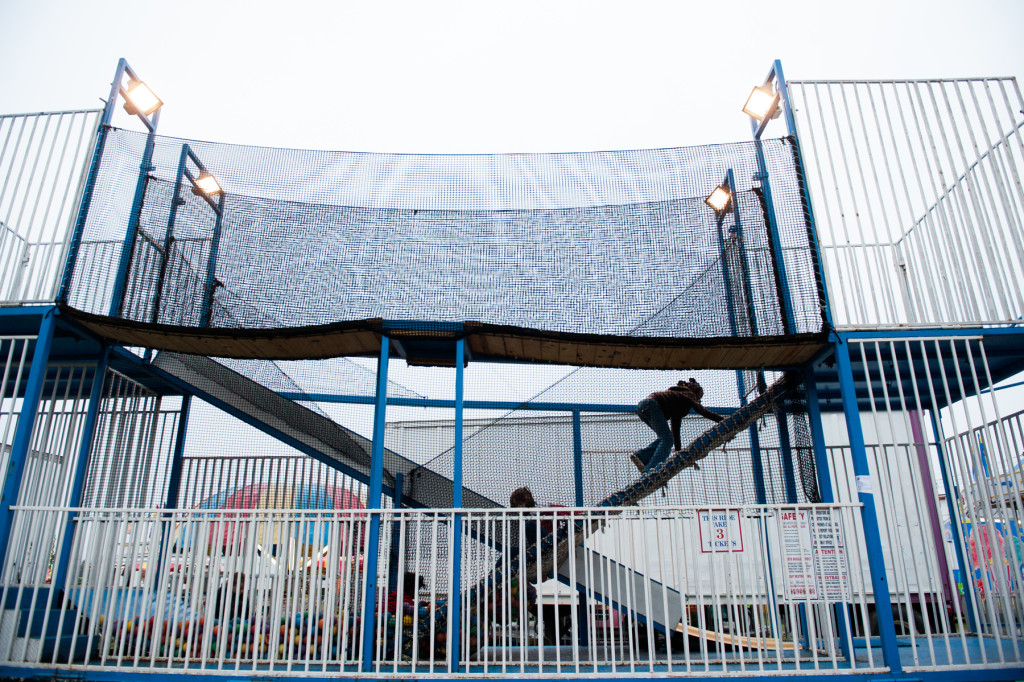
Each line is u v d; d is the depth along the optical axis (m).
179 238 5.24
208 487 5.93
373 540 4.19
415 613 4.15
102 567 4.16
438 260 5.14
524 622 4.04
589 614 4.01
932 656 4.07
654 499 5.21
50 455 5.33
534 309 4.95
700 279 4.92
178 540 4.21
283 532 4.15
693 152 5.30
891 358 5.26
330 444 5.77
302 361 5.92
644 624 5.11
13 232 5.11
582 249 5.11
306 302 5.04
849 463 7.00
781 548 4.16
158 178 5.39
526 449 5.37
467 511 4.27
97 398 5.30
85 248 5.02
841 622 4.99
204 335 4.80
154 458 6.07
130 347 5.64
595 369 5.52
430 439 5.62
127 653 4.50
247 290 5.10
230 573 4.10
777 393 5.29
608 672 4.04
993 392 4.52
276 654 4.09
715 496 5.18
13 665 4.03
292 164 5.50
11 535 4.36
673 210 5.14
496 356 5.29
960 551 6.09
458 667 4.05
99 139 5.32
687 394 5.37
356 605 4.12
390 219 5.30
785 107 5.34
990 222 4.96
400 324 4.76
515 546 5.16
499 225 5.24
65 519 4.36
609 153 5.41
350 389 5.83
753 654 4.93
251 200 5.37
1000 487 4.38
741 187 5.14
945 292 4.96
